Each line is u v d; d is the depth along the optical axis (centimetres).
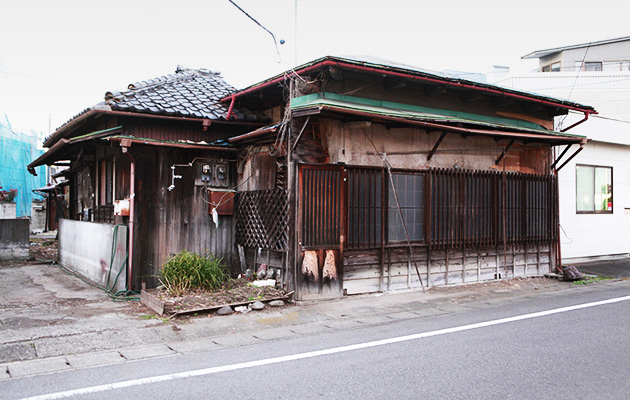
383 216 920
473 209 1045
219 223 996
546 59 3341
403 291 951
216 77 1302
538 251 1167
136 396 413
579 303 841
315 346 577
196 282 823
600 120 1390
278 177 884
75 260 1139
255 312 757
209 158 986
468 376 458
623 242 1477
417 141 980
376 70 827
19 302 812
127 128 919
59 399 407
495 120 1098
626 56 3078
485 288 1005
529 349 551
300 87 865
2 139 2128
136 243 897
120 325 667
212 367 495
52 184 2341
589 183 1402
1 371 486
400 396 408
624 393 414
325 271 855
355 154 898
